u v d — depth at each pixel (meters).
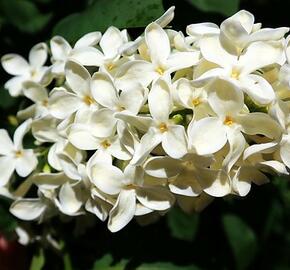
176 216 0.31
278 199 0.33
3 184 0.25
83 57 0.23
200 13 0.26
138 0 0.24
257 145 0.21
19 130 0.25
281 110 0.21
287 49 0.21
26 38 0.29
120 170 0.22
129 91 0.21
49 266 0.29
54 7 0.29
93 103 0.23
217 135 0.21
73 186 0.24
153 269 0.28
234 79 0.21
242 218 0.32
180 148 0.21
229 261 0.31
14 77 0.27
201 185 0.21
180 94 0.21
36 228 0.28
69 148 0.23
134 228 0.29
